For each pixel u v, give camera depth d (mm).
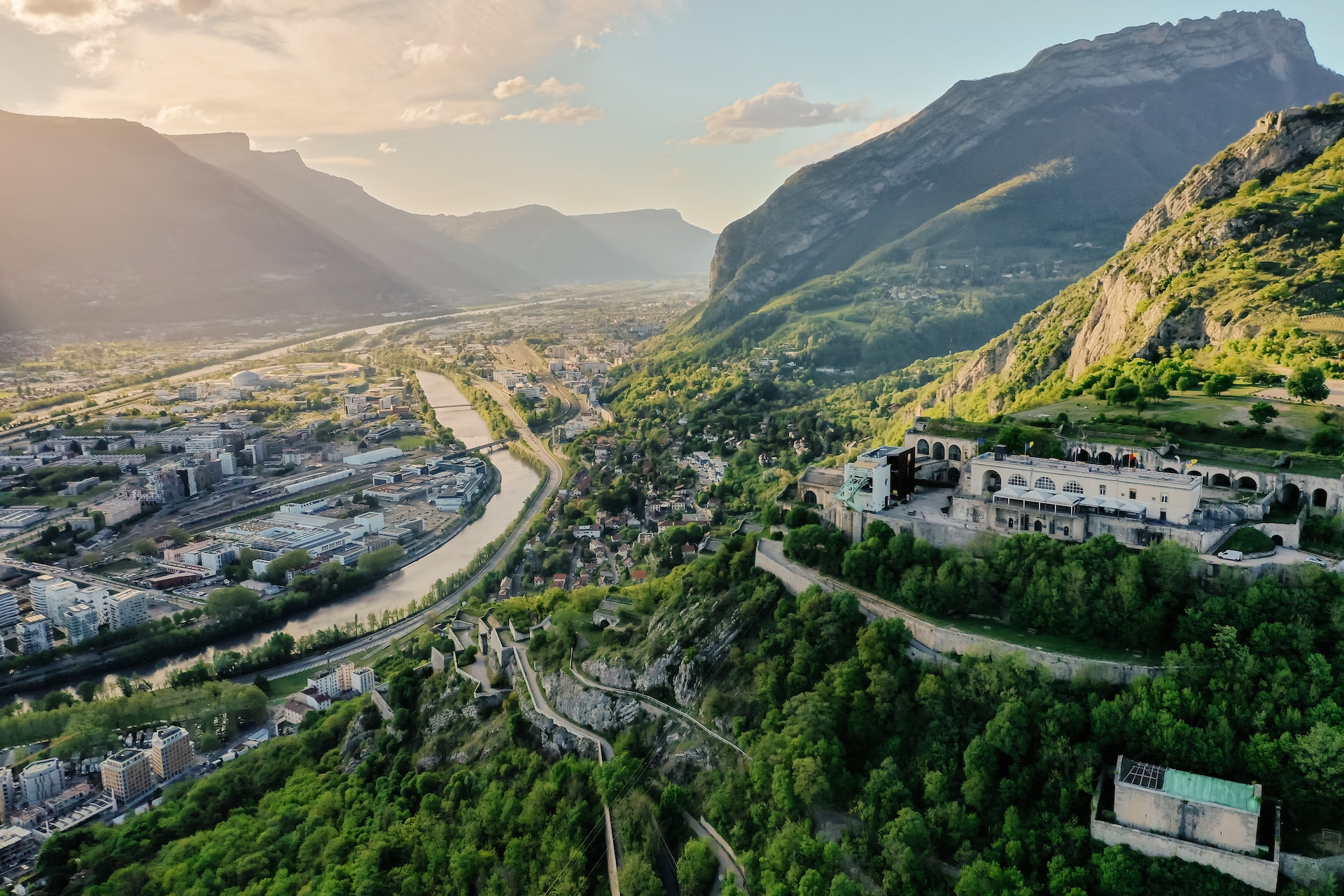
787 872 152000
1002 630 170500
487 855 199375
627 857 176625
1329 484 179125
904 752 162625
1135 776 136125
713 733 193875
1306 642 141375
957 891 136250
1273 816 128875
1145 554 165375
